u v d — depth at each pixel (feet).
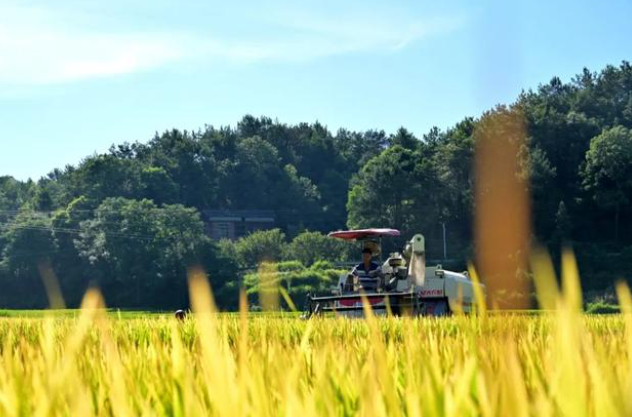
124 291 449.06
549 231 409.49
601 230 424.46
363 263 87.45
